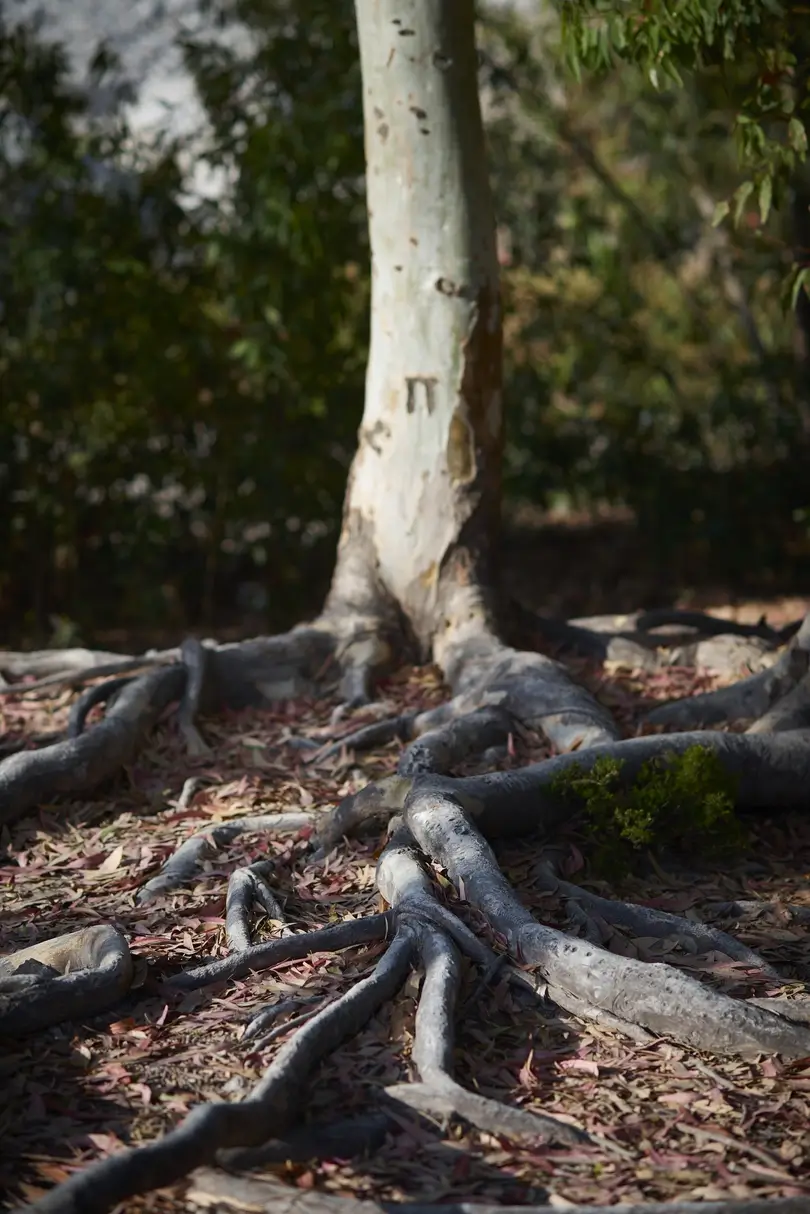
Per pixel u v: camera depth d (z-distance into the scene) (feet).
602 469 40.75
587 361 41.78
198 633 39.11
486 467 25.35
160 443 39.17
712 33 21.42
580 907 16.19
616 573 44.04
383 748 22.06
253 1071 12.87
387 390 25.30
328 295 36.55
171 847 18.65
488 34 43.27
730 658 25.04
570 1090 12.80
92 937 14.89
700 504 40.60
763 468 40.96
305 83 35.81
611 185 43.55
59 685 25.13
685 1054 13.37
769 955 15.49
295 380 36.86
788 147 22.26
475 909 15.65
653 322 49.26
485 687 22.26
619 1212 10.54
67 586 38.99
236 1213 10.66
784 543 41.81
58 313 35.42
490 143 41.88
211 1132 11.22
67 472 37.63
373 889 16.88
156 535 37.93
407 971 14.37
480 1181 11.32
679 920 15.71
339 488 38.55
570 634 26.17
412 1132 11.94
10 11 39.70
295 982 14.52
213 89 36.24
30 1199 10.89
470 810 17.54
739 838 18.16
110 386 36.81
